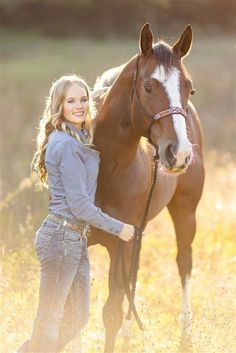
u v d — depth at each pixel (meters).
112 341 6.45
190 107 8.24
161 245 10.87
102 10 45.91
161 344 7.00
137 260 6.18
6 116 27.20
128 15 45.75
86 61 37.28
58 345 5.85
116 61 37.06
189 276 8.15
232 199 13.52
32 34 45.16
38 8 46.44
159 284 8.91
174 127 5.62
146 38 5.93
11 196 10.12
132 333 7.25
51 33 45.59
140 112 5.92
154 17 45.28
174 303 8.31
